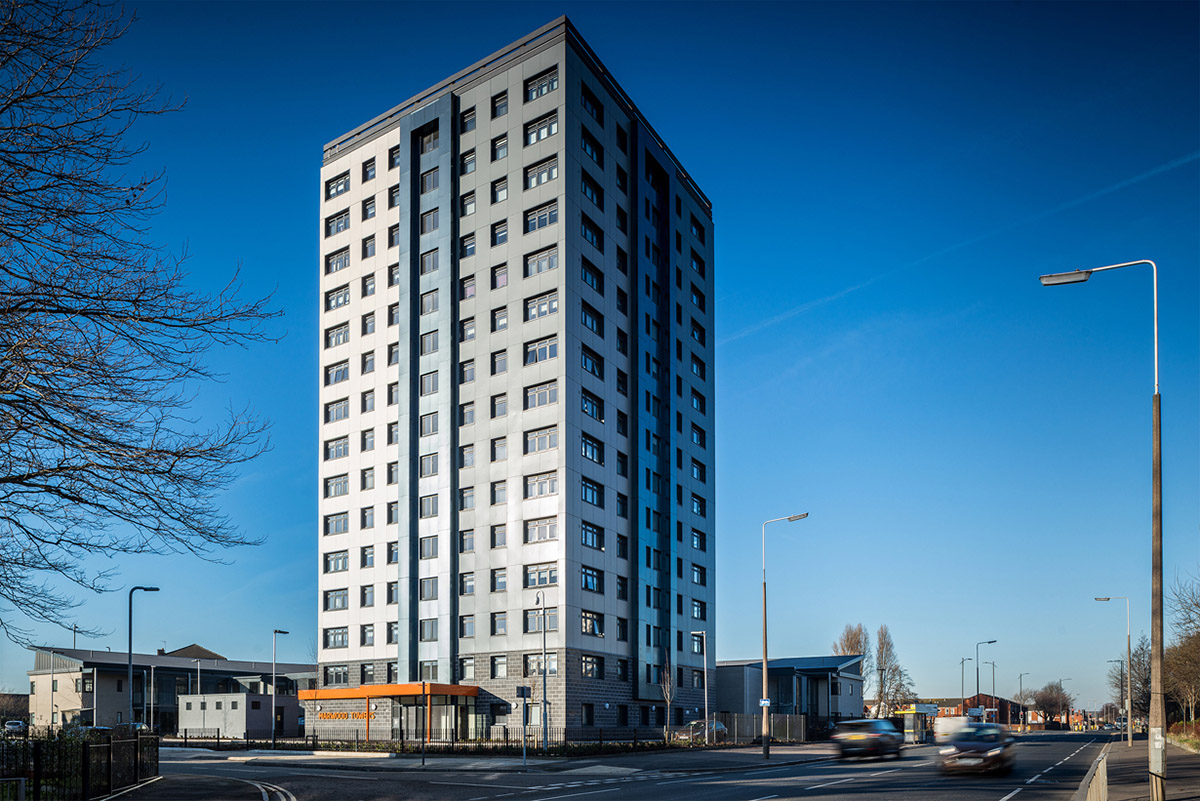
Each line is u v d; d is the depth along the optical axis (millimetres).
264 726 83250
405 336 67062
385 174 71312
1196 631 56438
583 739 56625
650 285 71625
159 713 96312
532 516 59438
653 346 71062
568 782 30938
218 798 24703
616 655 61750
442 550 62625
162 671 97688
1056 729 165625
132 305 13102
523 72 65125
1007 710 161875
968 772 31688
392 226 70188
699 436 77125
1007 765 32000
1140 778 29047
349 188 73750
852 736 43594
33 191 12539
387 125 71875
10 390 12531
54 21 12344
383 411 68188
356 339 71062
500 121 65812
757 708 79625
